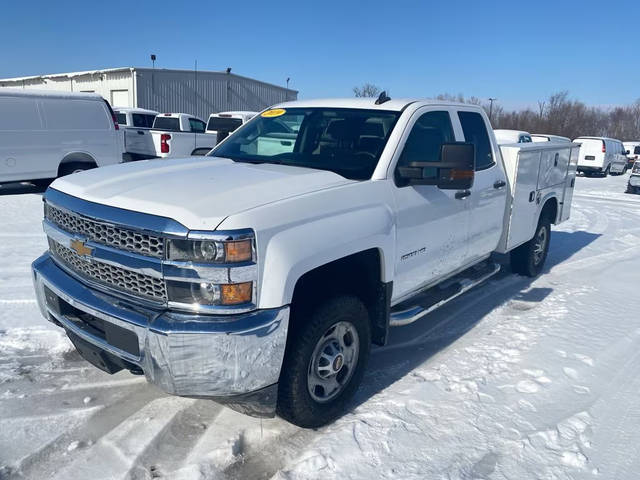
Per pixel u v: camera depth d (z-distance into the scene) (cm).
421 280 402
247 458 289
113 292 284
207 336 253
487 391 360
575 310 530
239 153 420
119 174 331
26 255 655
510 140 1758
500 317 514
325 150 384
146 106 2847
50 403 333
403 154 372
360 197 327
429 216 389
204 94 3073
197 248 253
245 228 257
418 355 424
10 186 1226
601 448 301
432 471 277
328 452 288
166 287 260
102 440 299
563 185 680
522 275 660
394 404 341
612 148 2491
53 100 1106
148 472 274
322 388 318
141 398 343
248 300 261
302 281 297
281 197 287
